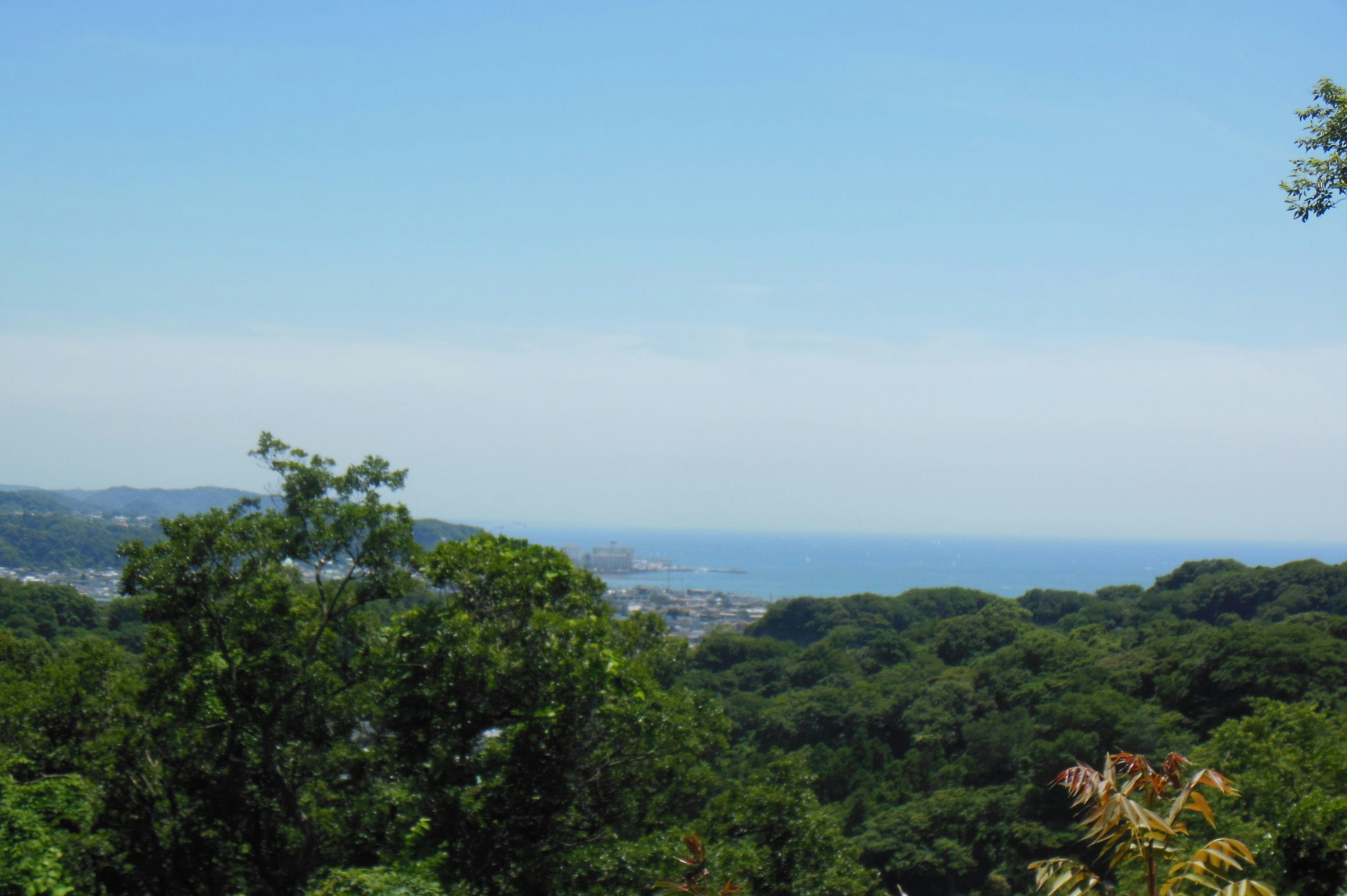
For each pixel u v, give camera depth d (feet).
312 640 55.93
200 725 55.42
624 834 59.98
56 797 46.34
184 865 55.67
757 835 57.16
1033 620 296.71
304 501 55.57
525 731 51.01
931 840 125.80
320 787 58.59
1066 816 118.21
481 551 56.54
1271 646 132.16
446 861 48.52
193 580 52.16
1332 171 32.40
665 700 60.85
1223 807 75.05
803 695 204.74
